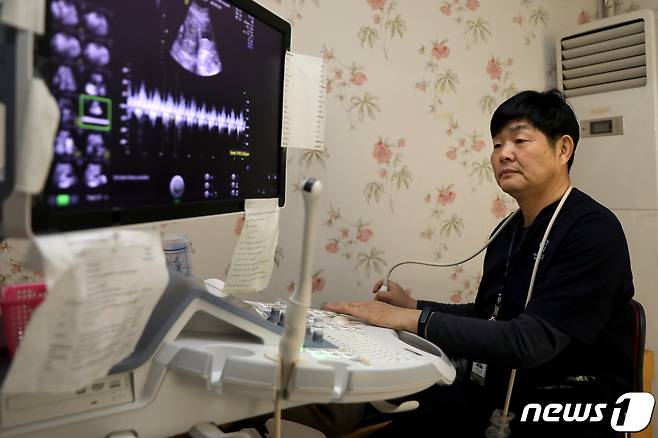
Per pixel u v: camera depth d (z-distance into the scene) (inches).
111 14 19.7
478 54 65.1
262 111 32.3
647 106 63.7
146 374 22.3
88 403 20.4
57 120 16.3
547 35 72.7
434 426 42.4
